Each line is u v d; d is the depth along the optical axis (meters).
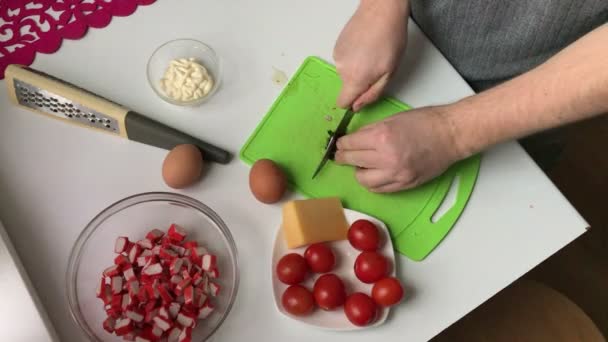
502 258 0.72
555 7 0.74
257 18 0.86
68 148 0.77
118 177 0.75
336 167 0.77
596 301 1.31
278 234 0.72
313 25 0.86
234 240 0.72
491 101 0.68
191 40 0.83
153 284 0.67
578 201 1.41
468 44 0.83
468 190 0.75
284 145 0.78
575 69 0.61
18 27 0.83
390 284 0.67
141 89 0.81
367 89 0.78
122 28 0.84
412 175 0.71
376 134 0.71
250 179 0.73
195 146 0.75
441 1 0.79
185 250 0.70
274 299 0.69
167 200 0.73
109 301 0.68
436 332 0.68
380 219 0.74
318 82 0.81
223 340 0.67
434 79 0.82
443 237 0.73
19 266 0.66
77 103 0.76
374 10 0.78
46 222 0.72
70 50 0.83
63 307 0.68
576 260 1.35
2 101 0.79
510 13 0.77
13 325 0.63
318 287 0.67
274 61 0.83
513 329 0.99
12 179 0.74
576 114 0.64
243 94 0.81
